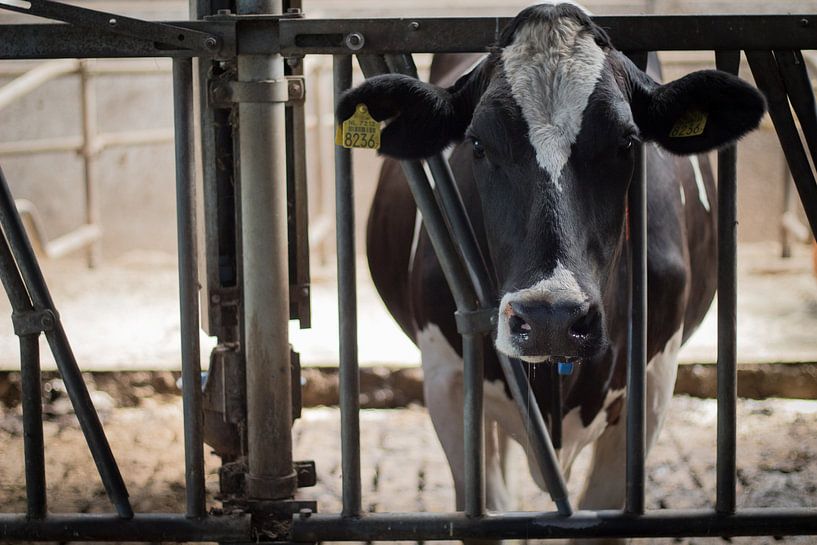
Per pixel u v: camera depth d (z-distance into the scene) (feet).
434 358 11.63
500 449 13.32
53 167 32.50
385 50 9.32
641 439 9.65
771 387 18.10
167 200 32.22
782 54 9.39
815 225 9.75
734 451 9.64
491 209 9.26
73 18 9.06
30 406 9.77
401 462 15.92
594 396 10.94
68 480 15.15
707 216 13.07
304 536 9.74
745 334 19.58
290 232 10.26
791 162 9.64
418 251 12.05
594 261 8.86
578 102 8.95
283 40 9.20
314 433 17.01
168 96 32.89
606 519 9.70
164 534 9.79
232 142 9.73
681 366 18.11
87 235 24.58
